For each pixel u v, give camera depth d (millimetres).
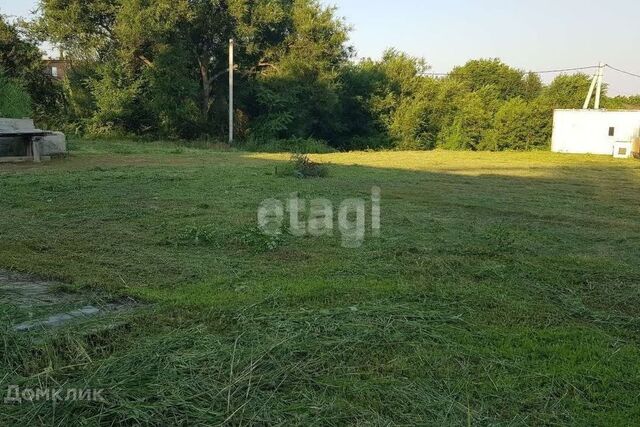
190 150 22422
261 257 5398
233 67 28016
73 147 20281
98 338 3287
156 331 3422
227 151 23812
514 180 14203
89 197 8836
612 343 3506
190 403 2578
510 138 30984
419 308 3969
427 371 2986
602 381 2945
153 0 26016
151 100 26656
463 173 15758
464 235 6793
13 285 4289
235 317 3660
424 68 34062
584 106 30891
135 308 3848
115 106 25984
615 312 4129
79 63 28297
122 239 5977
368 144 31938
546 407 2686
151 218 7211
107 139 26062
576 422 2564
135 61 27109
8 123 15461
